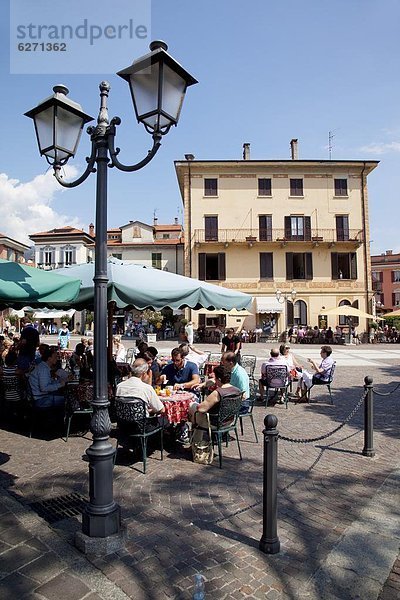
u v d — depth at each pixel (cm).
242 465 544
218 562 324
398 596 291
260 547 341
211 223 3875
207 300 758
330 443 644
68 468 523
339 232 3888
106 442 351
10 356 905
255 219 3866
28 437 660
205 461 548
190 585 296
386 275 6938
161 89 332
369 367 1714
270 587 296
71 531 369
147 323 4022
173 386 688
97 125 368
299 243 3850
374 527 381
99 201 364
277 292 3403
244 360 1051
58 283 564
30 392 671
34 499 434
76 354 1039
